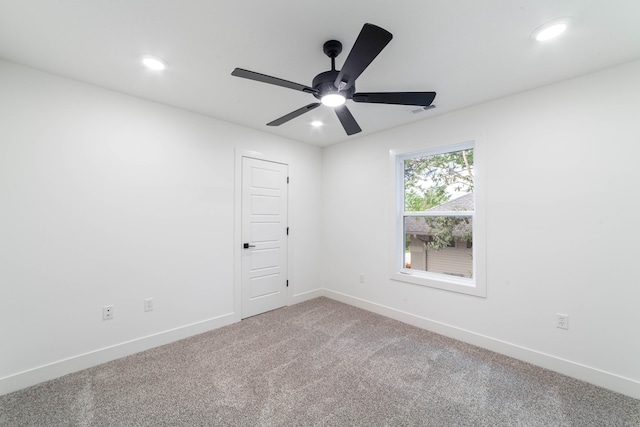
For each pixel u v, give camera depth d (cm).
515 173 241
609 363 198
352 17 149
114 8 143
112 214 237
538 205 229
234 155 321
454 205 293
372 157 356
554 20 150
